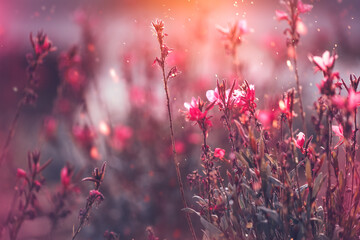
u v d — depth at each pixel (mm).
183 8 5434
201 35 5484
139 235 4930
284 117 2363
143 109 5828
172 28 5609
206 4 5348
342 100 2033
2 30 8969
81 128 5199
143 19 6152
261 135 2217
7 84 8414
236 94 2434
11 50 8570
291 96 2203
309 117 5543
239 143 2482
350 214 2297
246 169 2480
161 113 5602
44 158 6566
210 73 5680
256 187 2266
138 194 5184
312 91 6062
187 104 2428
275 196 2416
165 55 2453
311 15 7020
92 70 5973
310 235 2162
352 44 7137
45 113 8117
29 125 7688
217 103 2455
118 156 5469
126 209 5059
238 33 3482
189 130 5223
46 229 4758
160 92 5867
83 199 4965
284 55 5676
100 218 4984
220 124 5004
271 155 2430
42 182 2904
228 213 2381
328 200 2309
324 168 3711
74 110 5980
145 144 5406
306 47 6578
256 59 5816
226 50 3504
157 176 5176
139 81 6168
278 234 2273
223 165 4539
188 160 5133
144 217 4996
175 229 4883
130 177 5238
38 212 3725
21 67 8461
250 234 2281
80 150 5453
